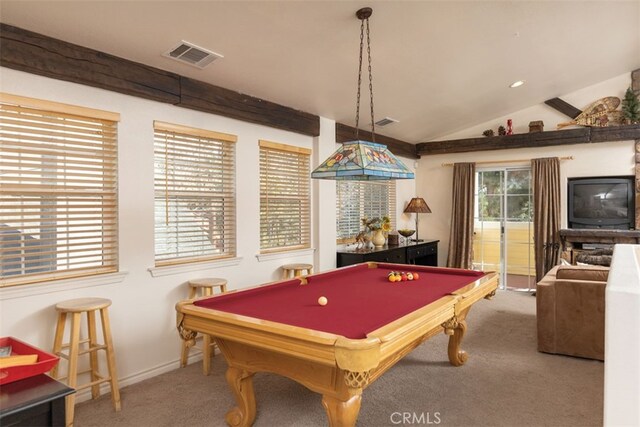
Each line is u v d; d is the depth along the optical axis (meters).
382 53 3.74
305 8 2.90
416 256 6.25
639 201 5.75
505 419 2.51
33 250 2.72
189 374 3.31
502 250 6.75
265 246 4.42
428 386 2.99
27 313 2.60
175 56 3.14
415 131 6.53
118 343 3.08
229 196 4.02
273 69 3.64
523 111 6.58
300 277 3.05
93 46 2.83
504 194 6.73
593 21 3.95
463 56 4.14
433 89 4.89
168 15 2.67
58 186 2.78
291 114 4.56
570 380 3.09
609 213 5.94
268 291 2.71
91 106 2.92
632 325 1.25
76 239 2.90
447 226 7.23
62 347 2.64
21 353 1.57
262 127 4.34
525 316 4.89
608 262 5.26
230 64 3.41
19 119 2.62
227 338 2.00
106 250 3.07
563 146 6.25
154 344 3.31
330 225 5.17
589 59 5.00
